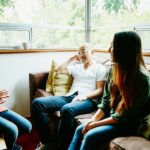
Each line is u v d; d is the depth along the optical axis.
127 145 1.40
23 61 3.11
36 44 3.30
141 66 1.59
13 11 3.10
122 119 1.60
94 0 3.51
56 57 3.35
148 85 1.54
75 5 3.52
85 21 3.59
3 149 1.60
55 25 3.38
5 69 3.01
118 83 1.60
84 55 2.56
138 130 1.58
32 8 3.22
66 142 2.18
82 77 2.57
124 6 3.08
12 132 1.89
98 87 2.39
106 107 1.87
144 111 1.62
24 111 3.24
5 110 2.20
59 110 2.45
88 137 1.57
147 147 1.36
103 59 2.79
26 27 3.18
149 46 2.78
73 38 3.57
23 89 3.18
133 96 1.55
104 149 1.57
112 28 3.25
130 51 1.54
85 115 2.18
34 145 2.52
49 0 3.33
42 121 2.35
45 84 2.98
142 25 2.81
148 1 2.74
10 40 3.11
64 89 2.75
